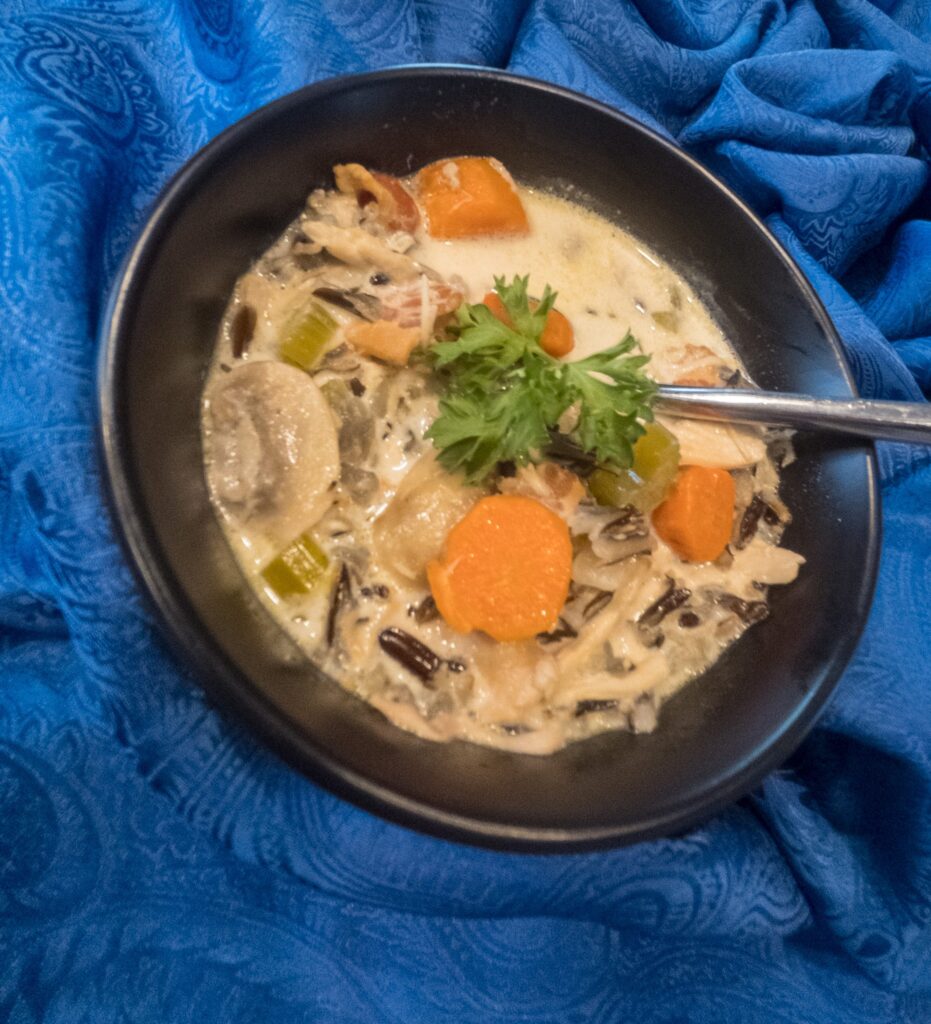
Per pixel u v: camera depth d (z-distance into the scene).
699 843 0.20
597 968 0.19
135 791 0.17
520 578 0.18
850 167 0.27
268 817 0.17
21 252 0.17
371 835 0.17
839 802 0.22
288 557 0.17
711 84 0.29
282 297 0.19
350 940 0.18
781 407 0.19
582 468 0.19
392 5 0.24
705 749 0.18
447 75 0.20
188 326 0.17
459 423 0.17
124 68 0.21
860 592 0.19
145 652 0.16
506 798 0.16
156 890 0.17
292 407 0.18
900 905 0.21
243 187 0.18
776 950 0.20
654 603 0.19
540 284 0.22
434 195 0.21
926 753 0.21
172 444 0.16
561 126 0.21
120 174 0.19
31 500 0.16
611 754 0.18
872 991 0.20
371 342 0.19
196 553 0.16
